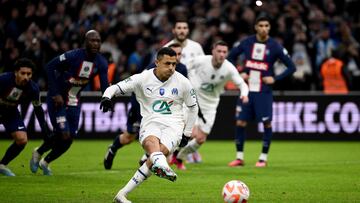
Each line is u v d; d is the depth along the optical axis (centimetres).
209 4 6888
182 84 2516
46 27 5956
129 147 5125
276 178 3278
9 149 3186
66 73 3222
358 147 5175
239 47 4025
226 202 2311
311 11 6681
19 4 6056
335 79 5831
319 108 5647
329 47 6128
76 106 3319
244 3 6750
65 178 3150
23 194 2642
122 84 2483
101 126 5594
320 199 2594
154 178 3191
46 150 3269
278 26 6231
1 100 3069
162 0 6975
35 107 3158
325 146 5262
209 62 3769
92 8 6469
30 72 3016
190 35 6353
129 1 6906
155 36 6488
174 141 2480
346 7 6906
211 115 3781
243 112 3944
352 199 2595
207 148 5069
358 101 5609
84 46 3241
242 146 3953
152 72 2512
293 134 5675
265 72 3962
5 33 5878
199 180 3169
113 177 3212
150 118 2502
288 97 5669
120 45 6219
